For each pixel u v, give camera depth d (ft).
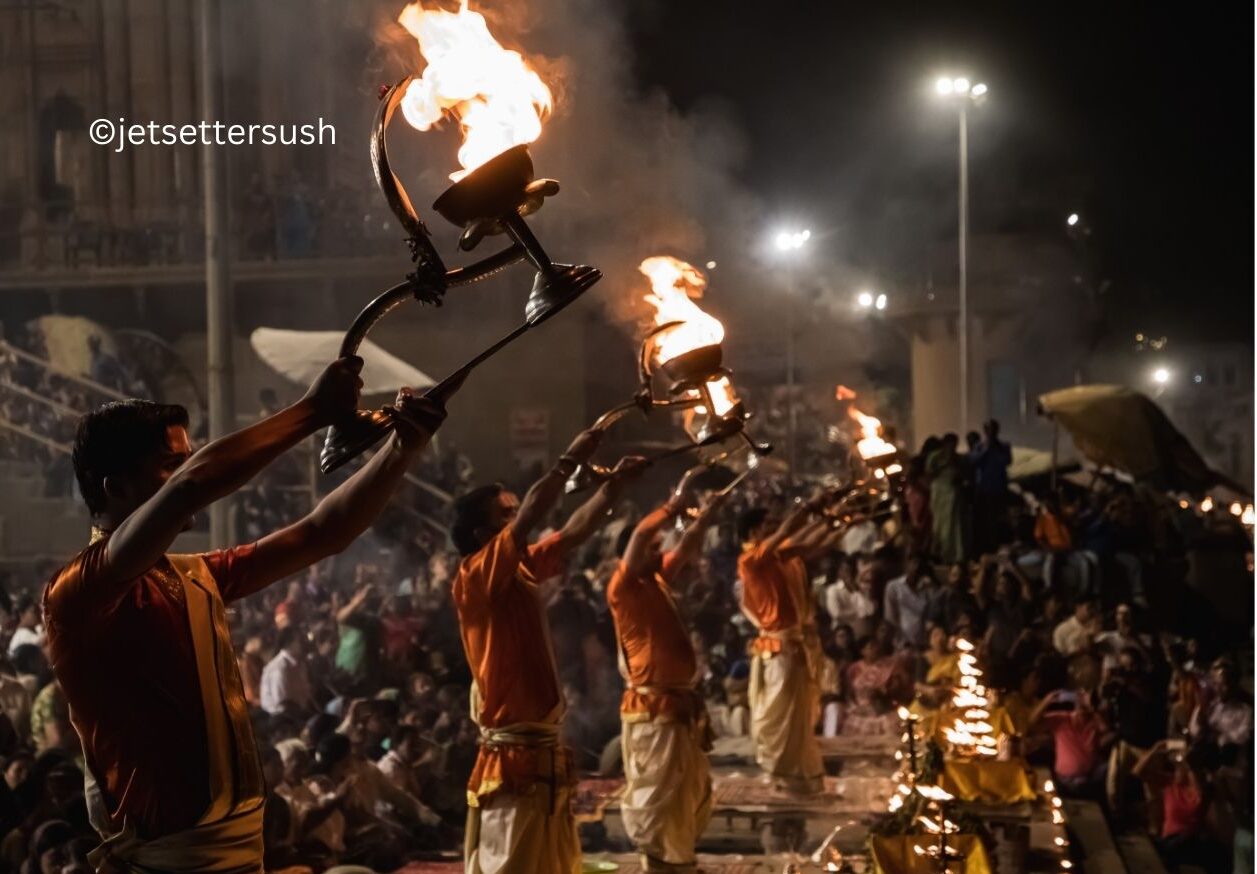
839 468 120.98
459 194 9.65
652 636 27.12
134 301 90.17
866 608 57.41
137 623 10.23
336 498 11.05
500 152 9.66
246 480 9.62
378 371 62.49
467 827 21.08
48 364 75.87
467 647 21.03
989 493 67.51
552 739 20.93
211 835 10.28
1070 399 74.23
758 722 34.63
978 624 52.70
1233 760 39.86
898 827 22.63
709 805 27.78
